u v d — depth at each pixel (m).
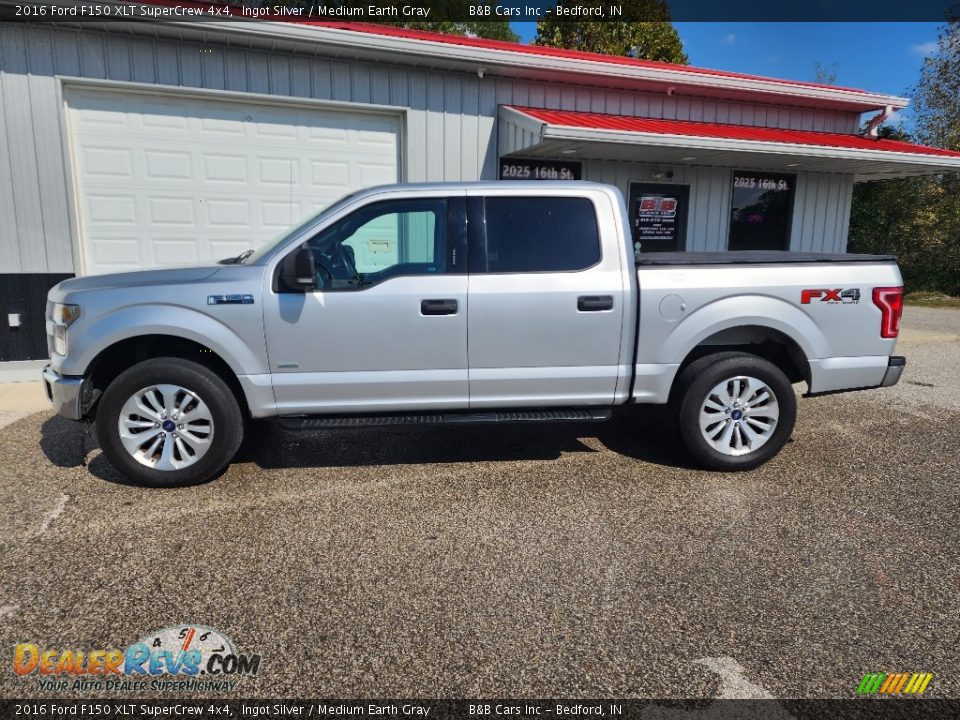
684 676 2.38
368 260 4.23
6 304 7.01
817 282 4.35
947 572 3.12
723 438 4.43
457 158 8.52
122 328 3.88
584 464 4.60
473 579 3.03
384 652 2.51
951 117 19.22
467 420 4.18
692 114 9.80
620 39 20.83
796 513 3.78
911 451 4.94
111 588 2.94
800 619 2.73
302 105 7.83
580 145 7.94
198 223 7.70
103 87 7.05
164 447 4.04
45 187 6.97
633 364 4.33
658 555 3.27
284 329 3.99
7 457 4.66
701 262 4.32
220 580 3.01
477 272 4.16
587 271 4.22
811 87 9.84
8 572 3.07
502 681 2.35
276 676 2.38
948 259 18.89
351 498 3.97
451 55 7.80
